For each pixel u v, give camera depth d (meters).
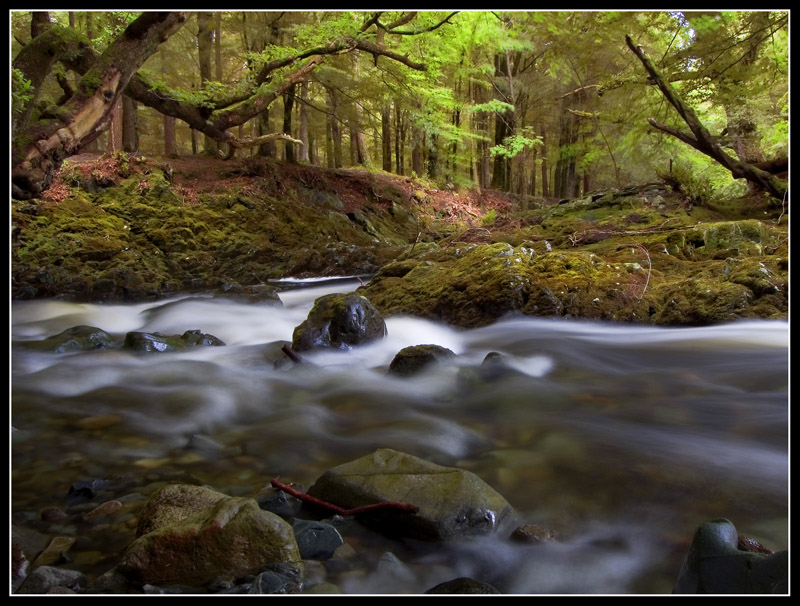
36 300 9.47
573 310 6.00
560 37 14.71
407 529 2.15
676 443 2.91
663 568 1.94
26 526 2.29
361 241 15.88
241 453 3.02
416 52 15.71
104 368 4.64
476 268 6.68
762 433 3.03
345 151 35.59
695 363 4.46
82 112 6.78
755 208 10.62
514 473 2.66
